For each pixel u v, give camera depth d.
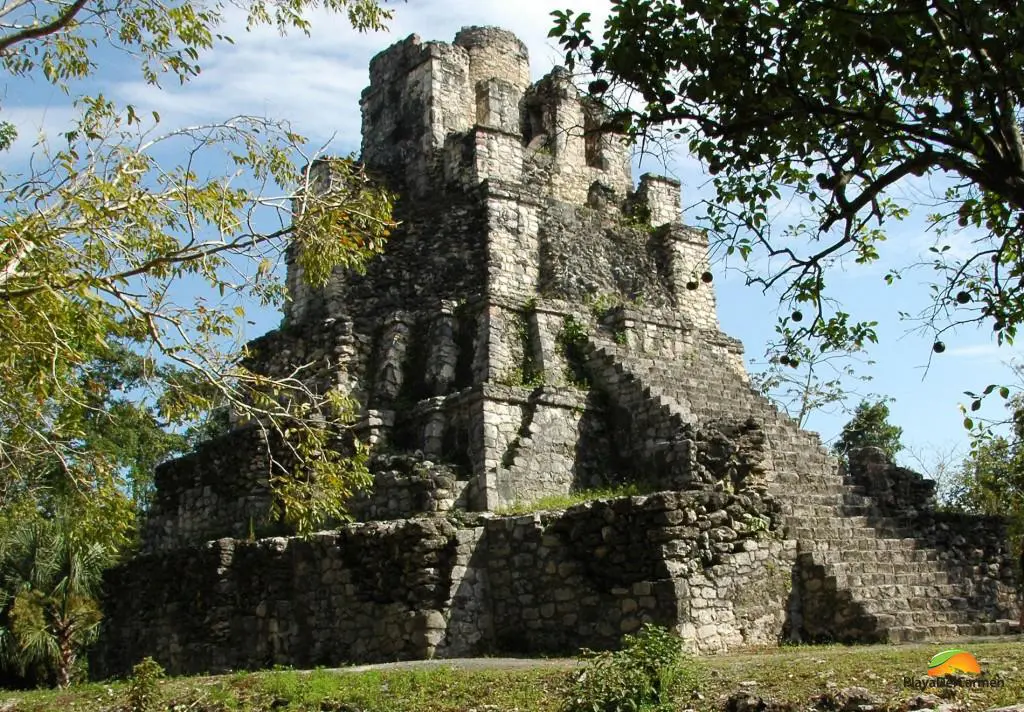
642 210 21.62
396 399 17.27
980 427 10.84
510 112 21.05
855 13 6.84
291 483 10.66
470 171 19.62
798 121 7.69
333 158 10.95
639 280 20.12
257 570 15.13
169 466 19.44
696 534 12.34
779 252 8.10
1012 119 6.91
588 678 8.60
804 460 16.83
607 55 7.49
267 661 14.52
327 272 10.59
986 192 9.04
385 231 10.99
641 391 16.20
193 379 11.03
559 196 21.38
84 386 10.63
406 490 14.82
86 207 8.86
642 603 12.03
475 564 13.55
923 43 6.92
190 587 15.92
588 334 17.58
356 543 14.01
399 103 21.77
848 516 15.55
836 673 8.65
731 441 14.40
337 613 14.01
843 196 7.51
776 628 12.78
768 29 7.20
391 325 17.91
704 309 20.80
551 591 12.97
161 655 16.22
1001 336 8.77
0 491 11.95
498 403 15.71
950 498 26.33
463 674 10.33
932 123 7.07
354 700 9.86
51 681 24.45
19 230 8.42
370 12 10.88
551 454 15.70
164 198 9.41
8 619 24.48
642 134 7.66
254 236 9.80
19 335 8.52
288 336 18.72
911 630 12.32
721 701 8.38
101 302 9.08
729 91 7.39
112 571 18.00
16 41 9.35
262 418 18.05
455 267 18.75
